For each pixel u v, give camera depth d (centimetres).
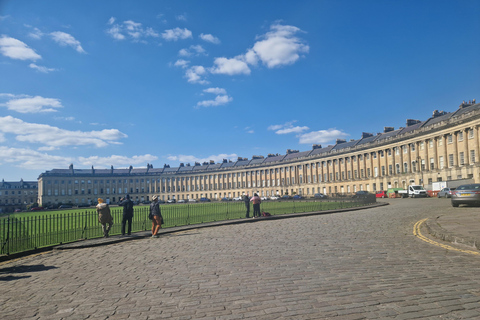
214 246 1226
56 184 14562
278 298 591
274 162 12481
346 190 9681
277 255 986
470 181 5156
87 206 10219
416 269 758
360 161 9256
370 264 824
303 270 788
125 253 1184
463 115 6094
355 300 566
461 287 613
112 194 15438
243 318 507
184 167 16375
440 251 958
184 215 2841
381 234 1348
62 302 629
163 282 736
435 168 6862
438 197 5191
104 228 1670
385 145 8306
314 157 10888
